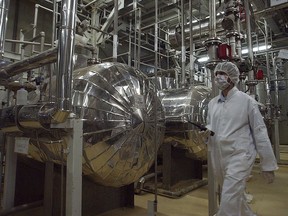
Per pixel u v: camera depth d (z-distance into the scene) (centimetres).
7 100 239
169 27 520
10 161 229
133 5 383
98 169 178
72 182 137
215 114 176
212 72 209
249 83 310
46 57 152
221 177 171
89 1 434
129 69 211
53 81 190
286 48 599
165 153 312
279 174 411
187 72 487
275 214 232
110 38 453
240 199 151
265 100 573
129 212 232
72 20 136
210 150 179
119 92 187
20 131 186
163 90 350
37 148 189
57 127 145
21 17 470
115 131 178
